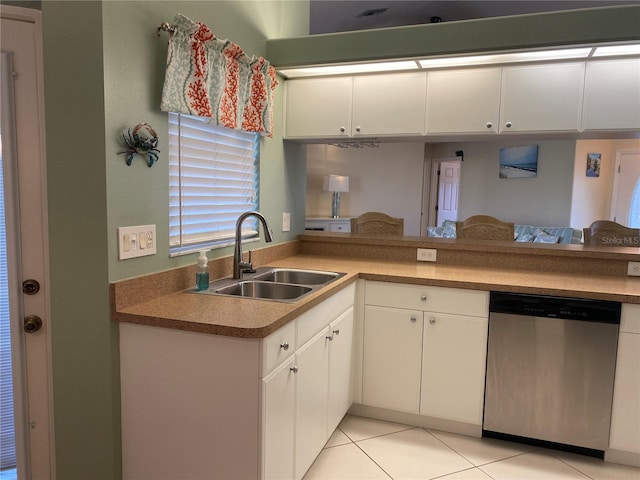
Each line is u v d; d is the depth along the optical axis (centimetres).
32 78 168
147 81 180
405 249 306
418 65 265
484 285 235
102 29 157
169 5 190
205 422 165
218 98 210
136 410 174
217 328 156
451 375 247
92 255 166
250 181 269
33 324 176
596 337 220
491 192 751
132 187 175
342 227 698
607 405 222
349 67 271
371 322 261
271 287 233
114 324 171
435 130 272
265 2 272
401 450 237
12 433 184
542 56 245
